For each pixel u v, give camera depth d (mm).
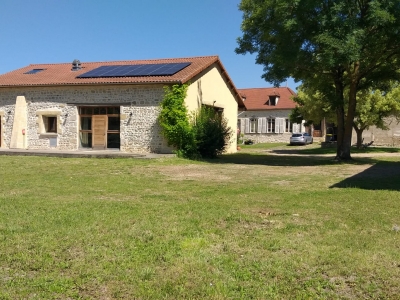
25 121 19781
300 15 14664
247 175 11641
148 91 17578
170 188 8875
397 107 25875
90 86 18516
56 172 11508
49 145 19406
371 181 10180
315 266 3887
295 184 9656
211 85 20016
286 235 4910
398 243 4602
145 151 17672
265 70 17422
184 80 16703
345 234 4980
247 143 40438
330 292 3355
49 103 19375
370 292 3348
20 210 6184
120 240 4621
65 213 5980
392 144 35250
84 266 3811
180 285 3434
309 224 5477
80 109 19078
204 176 11266
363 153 24219
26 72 22250
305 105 28359
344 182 9984
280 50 14953
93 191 8305
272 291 3350
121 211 6168
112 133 18531
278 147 33844
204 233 4957
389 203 6996
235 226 5344
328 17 13867
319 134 42844
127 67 19906
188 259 4012
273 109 43125
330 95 17562
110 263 3893
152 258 4035
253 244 4527
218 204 6855
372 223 5551
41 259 3979
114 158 15938
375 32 14422
